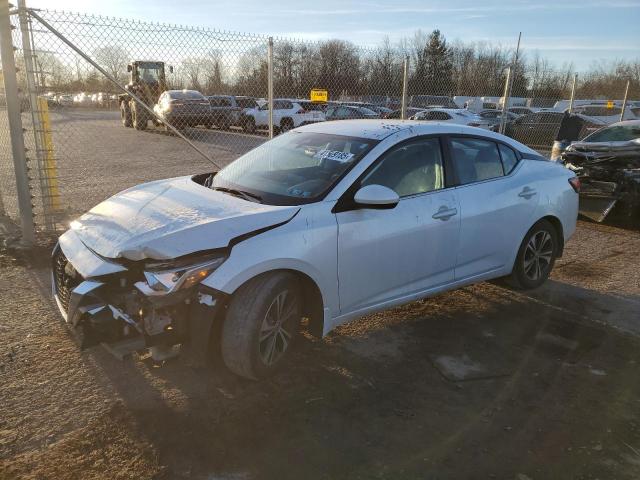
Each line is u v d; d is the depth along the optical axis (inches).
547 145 777.6
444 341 161.0
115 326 119.8
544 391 134.7
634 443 115.1
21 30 222.2
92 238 132.9
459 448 111.4
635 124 339.9
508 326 173.0
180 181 168.7
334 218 138.2
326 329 140.7
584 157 330.3
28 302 175.6
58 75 237.3
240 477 100.9
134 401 123.7
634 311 188.5
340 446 110.8
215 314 119.0
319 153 158.6
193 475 100.8
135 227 129.3
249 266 121.3
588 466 107.3
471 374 142.1
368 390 132.6
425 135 165.2
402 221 150.8
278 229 129.0
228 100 739.4
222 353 125.6
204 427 115.3
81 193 358.9
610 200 310.5
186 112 641.0
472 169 175.9
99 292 120.6
